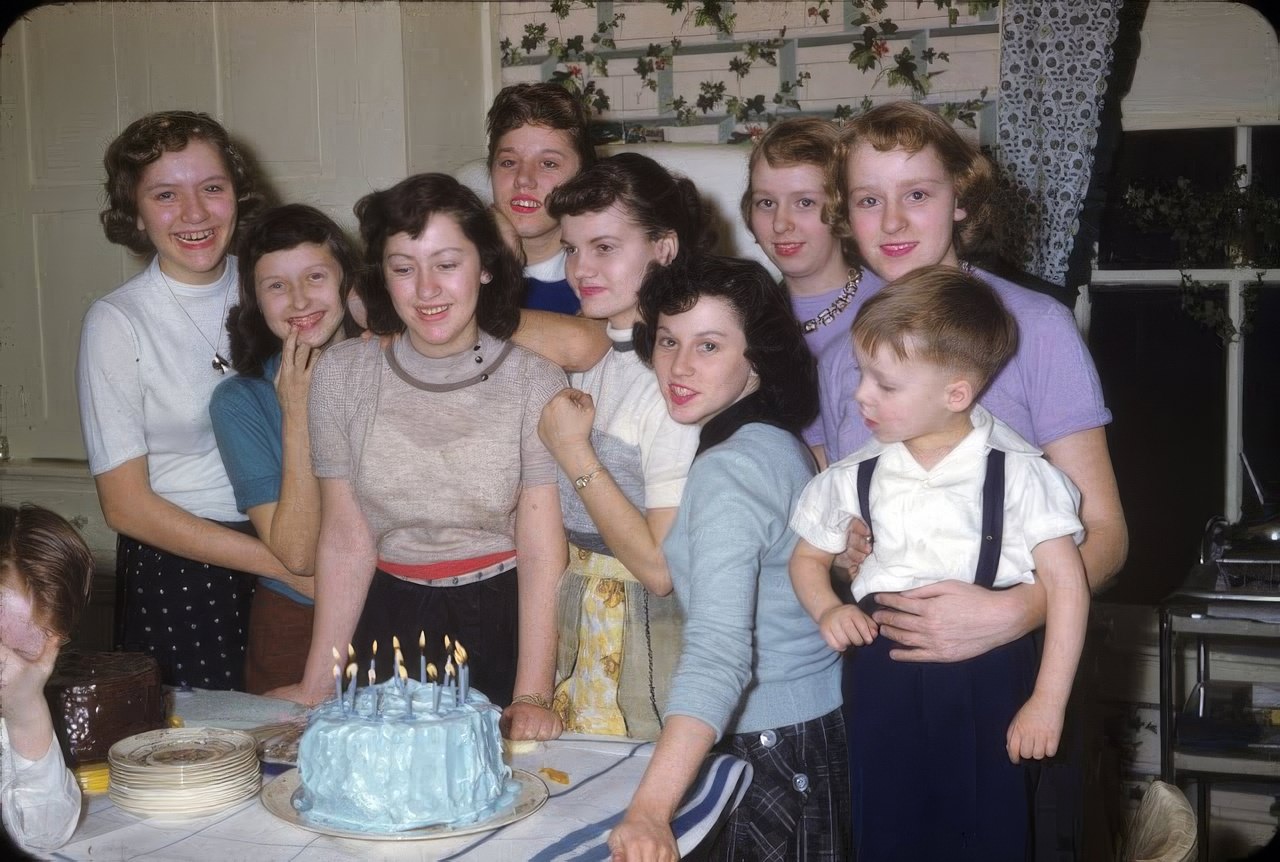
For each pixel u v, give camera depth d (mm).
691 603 1438
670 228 1823
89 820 1260
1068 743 1664
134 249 2299
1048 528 1546
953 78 3436
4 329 3584
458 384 1803
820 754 1633
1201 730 2895
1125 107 3436
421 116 3443
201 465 2299
